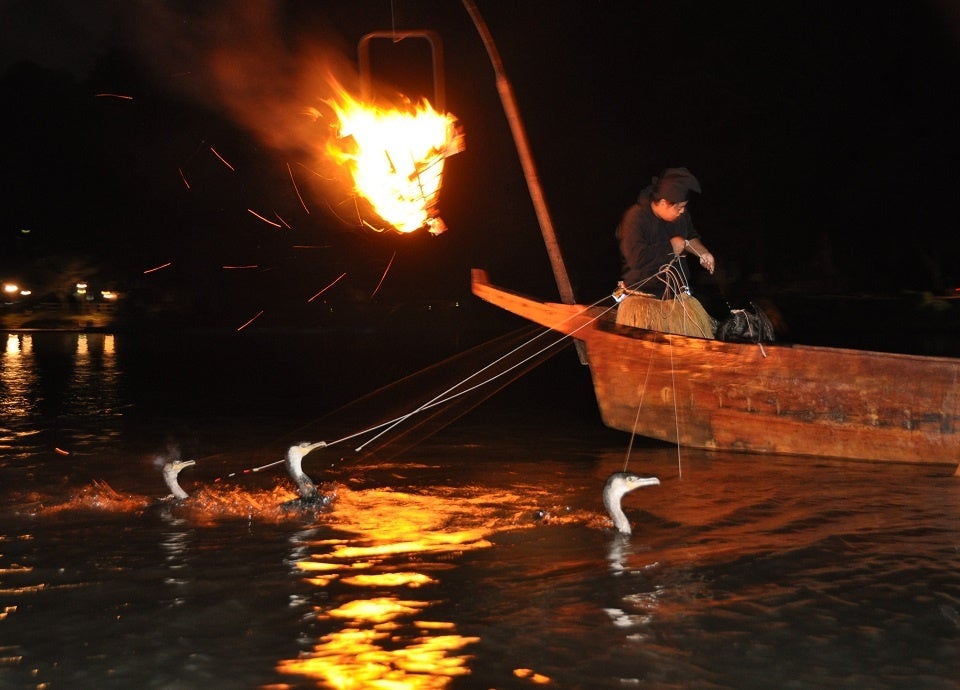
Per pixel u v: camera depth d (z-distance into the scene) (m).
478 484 7.16
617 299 9.06
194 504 6.45
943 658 3.79
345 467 7.96
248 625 4.18
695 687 3.56
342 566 4.99
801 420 8.13
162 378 16.92
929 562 4.95
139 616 4.30
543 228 9.34
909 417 7.73
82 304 41.84
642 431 8.77
